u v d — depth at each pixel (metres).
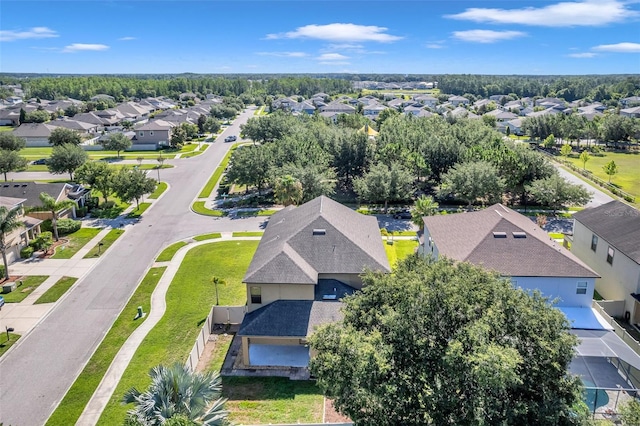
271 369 29.64
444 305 19.67
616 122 112.81
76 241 52.75
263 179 70.62
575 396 18.84
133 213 63.28
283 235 37.12
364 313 21.89
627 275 34.78
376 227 42.62
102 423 24.95
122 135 106.19
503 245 34.41
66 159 77.31
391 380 18.30
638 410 18.38
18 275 43.69
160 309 37.09
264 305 32.00
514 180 63.50
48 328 34.69
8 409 26.30
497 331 19.42
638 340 32.06
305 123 110.69
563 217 60.25
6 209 41.31
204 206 66.31
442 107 188.62
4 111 157.50
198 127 133.12
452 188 61.19
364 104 191.62
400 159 68.50
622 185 77.31
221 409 20.00
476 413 17.00
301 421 24.80
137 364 29.97
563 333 19.95
